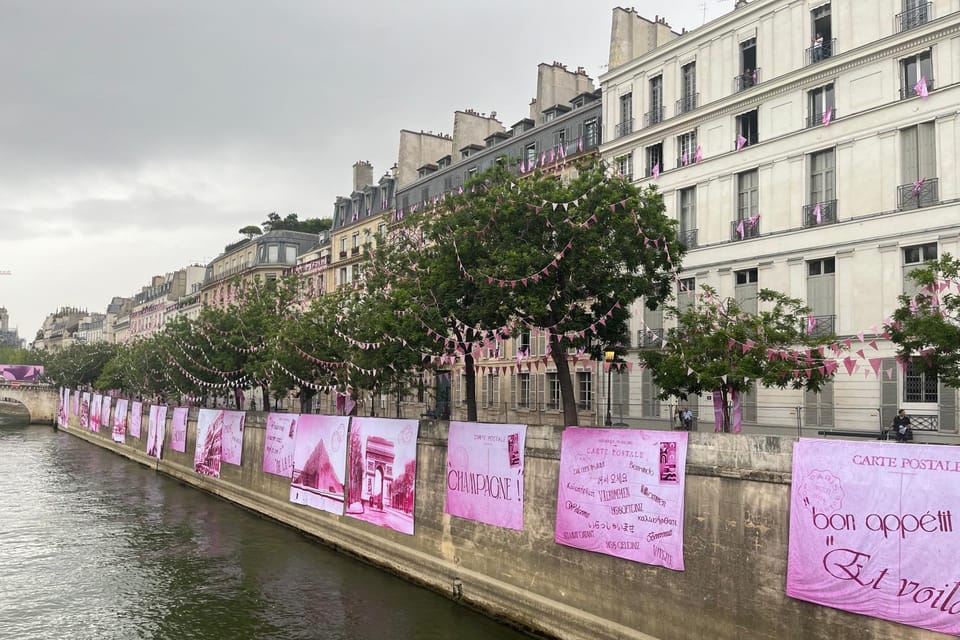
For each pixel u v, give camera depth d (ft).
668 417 108.99
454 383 152.05
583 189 74.95
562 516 61.05
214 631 65.36
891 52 89.97
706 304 72.69
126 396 277.23
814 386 67.00
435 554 76.43
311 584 78.28
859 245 90.89
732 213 106.63
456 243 79.66
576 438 60.59
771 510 46.62
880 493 41.34
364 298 101.40
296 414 108.68
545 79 150.82
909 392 84.48
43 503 128.67
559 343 81.66
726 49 109.81
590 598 58.18
